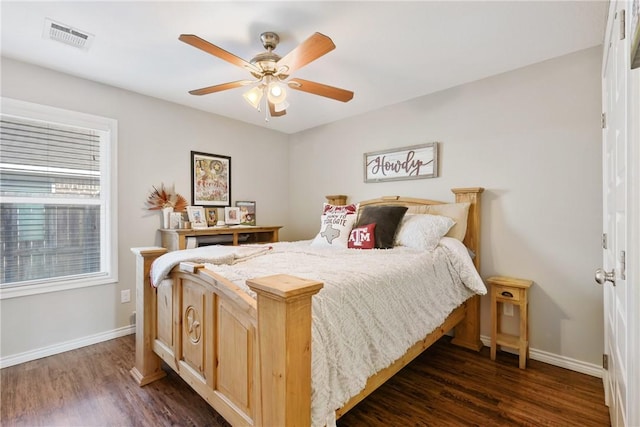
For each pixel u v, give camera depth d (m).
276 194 4.29
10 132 2.39
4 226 2.38
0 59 2.27
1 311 2.29
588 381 2.09
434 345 2.69
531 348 2.43
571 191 2.26
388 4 1.72
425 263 2.06
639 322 0.97
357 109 3.45
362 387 1.32
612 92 1.53
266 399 1.06
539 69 2.39
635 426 1.01
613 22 1.45
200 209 3.35
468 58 2.34
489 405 1.83
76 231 2.71
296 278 1.12
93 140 2.79
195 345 1.62
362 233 2.59
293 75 2.62
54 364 2.31
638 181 0.95
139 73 2.56
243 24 1.89
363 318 1.42
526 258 2.46
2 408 1.78
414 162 3.10
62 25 1.90
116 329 2.83
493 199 2.62
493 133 2.62
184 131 3.33
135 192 2.96
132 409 1.76
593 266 2.17
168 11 1.77
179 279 1.76
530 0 1.70
